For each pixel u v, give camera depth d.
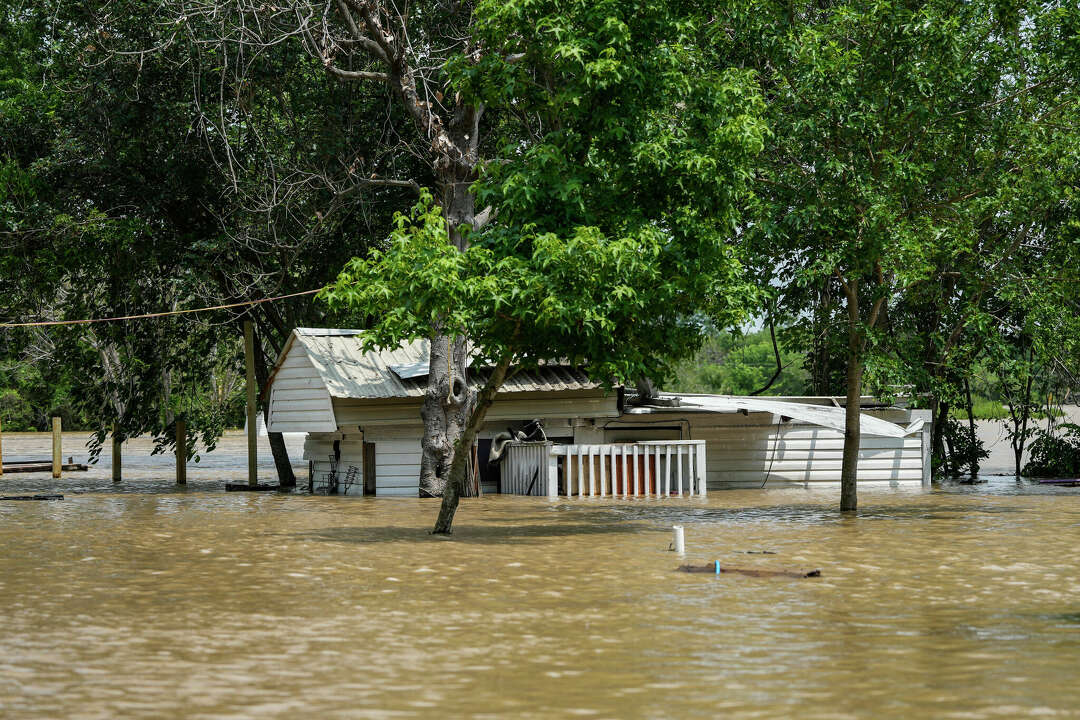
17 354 41.25
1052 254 25.91
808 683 8.21
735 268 19.55
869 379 24.00
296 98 34.00
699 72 20.12
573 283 17.45
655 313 19.08
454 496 19.77
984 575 13.99
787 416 31.89
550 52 18.66
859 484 33.81
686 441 29.83
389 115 33.12
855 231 22.48
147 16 32.25
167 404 39.56
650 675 8.49
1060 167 22.95
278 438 36.31
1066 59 22.48
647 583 13.39
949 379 37.62
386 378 31.34
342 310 38.03
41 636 10.20
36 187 33.72
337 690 8.07
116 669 8.81
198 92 33.44
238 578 14.05
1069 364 35.06
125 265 35.97
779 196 23.53
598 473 30.09
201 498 30.27
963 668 8.70
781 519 22.16
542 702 7.70
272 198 32.59
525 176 18.50
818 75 22.06
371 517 23.39
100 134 33.75
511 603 11.94
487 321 18.02
